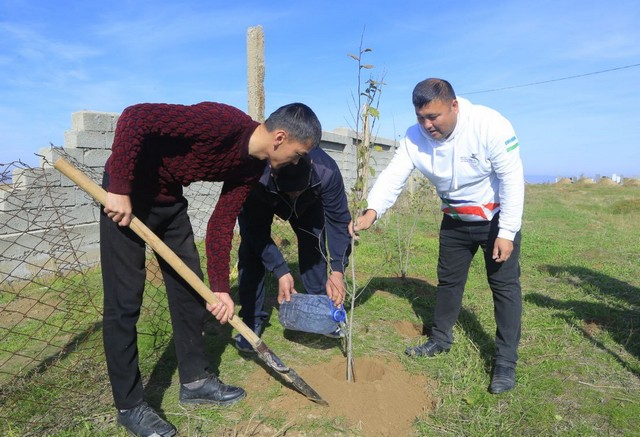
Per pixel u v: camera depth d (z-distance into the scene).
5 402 2.77
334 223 3.26
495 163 2.85
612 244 8.82
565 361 3.57
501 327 3.19
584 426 2.77
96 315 3.75
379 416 2.74
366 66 3.03
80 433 2.54
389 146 14.38
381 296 4.95
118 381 2.47
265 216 3.22
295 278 5.27
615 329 4.26
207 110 2.22
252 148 2.37
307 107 2.36
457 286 3.46
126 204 2.20
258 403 2.82
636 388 3.21
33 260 5.12
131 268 2.41
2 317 4.14
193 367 2.80
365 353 3.56
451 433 2.68
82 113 5.48
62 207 4.97
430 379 3.26
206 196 6.95
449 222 3.34
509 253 2.91
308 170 2.96
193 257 2.71
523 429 2.75
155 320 3.97
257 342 2.67
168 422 2.64
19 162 3.14
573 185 31.83
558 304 4.95
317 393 2.76
